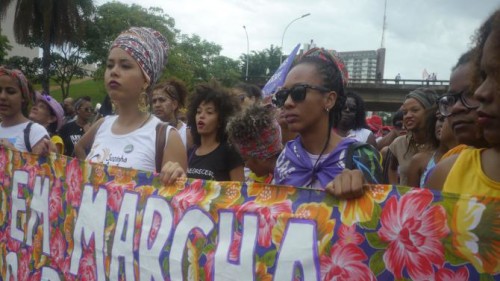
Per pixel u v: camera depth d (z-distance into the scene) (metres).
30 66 33.00
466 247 1.41
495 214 1.36
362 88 39.16
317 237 1.73
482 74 1.53
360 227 1.62
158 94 4.87
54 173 2.79
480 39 1.54
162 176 2.28
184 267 2.12
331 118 2.19
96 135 2.73
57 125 6.12
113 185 2.46
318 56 2.17
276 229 1.84
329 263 1.69
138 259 2.30
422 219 1.49
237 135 2.75
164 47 2.81
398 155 4.09
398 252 1.54
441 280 1.45
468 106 1.72
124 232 2.37
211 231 2.05
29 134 3.31
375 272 1.58
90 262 2.53
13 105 3.35
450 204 1.44
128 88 2.53
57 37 28.97
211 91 3.40
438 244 1.46
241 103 3.74
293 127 2.11
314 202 1.76
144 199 2.32
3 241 3.13
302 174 2.11
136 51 2.53
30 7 27.86
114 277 2.40
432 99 3.87
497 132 1.36
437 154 2.76
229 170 3.34
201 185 2.13
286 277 1.79
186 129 4.61
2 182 3.15
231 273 1.95
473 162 1.53
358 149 2.00
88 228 2.55
